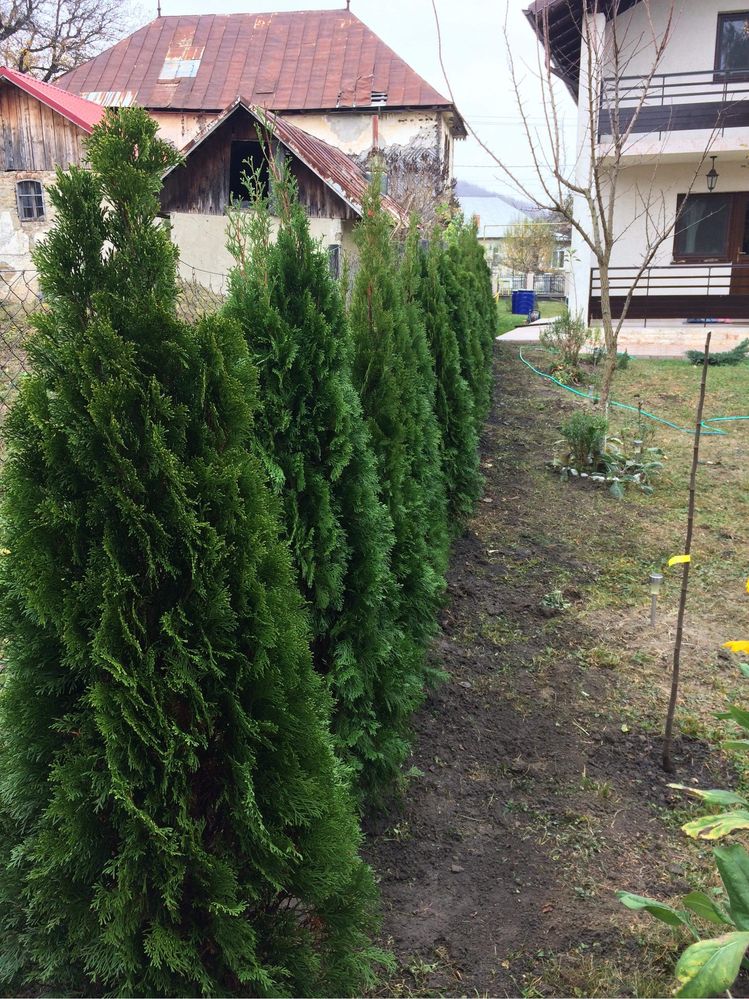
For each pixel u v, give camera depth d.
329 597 2.87
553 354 13.15
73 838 1.79
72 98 21.17
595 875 2.95
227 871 1.88
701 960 2.00
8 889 1.93
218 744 2.02
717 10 14.45
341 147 24.56
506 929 2.69
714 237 15.45
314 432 2.93
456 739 3.79
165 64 25.95
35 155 19.30
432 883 2.90
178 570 1.92
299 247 3.11
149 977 1.90
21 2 28.95
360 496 2.98
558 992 2.45
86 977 1.98
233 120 13.05
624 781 3.52
